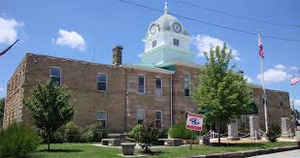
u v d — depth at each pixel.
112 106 30.36
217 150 18.67
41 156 14.53
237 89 22.88
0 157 12.82
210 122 23.95
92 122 28.77
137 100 32.16
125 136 25.55
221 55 23.80
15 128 14.20
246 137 32.38
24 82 25.62
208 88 23.44
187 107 35.38
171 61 36.19
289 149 22.69
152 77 33.78
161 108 33.59
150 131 17.27
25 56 26.39
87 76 29.34
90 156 14.87
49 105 17.30
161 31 43.59
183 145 22.72
